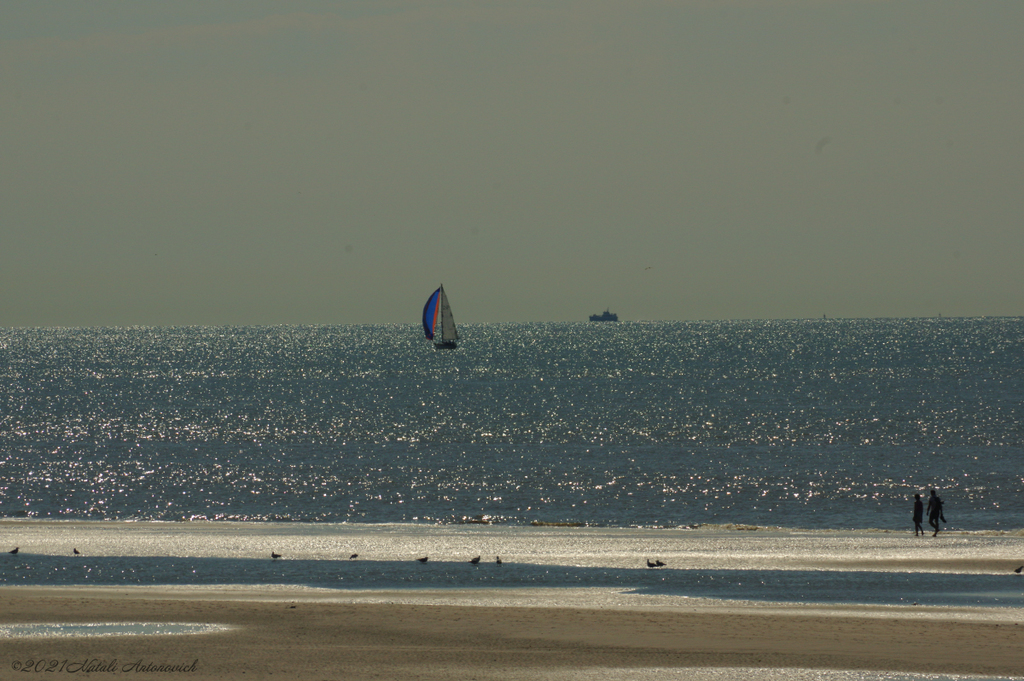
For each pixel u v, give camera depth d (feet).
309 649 294.25
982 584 399.03
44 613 338.34
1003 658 285.64
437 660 282.77
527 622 329.11
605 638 308.40
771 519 637.30
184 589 389.80
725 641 305.12
